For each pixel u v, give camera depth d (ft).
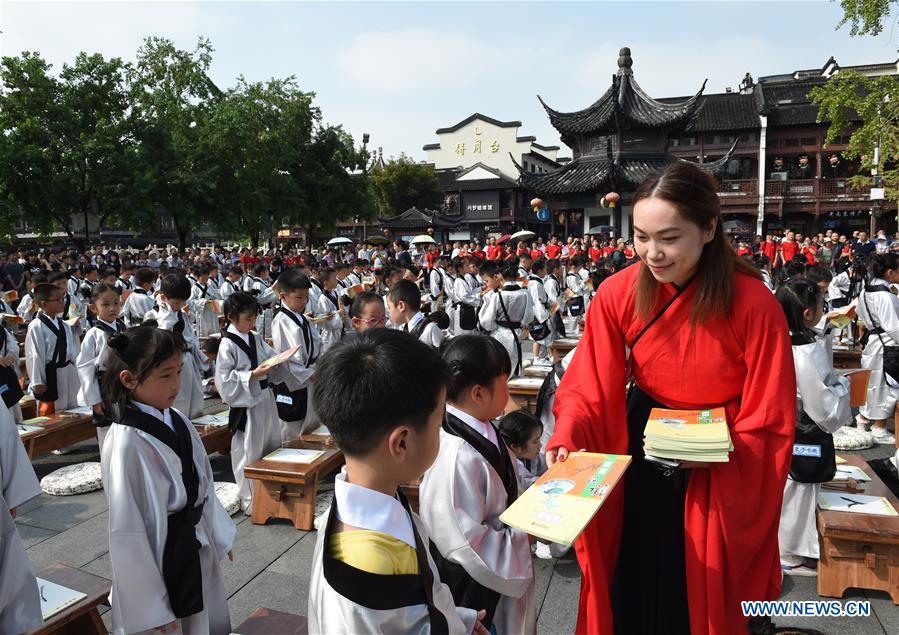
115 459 7.59
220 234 104.42
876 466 15.65
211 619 8.64
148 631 7.76
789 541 11.57
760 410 5.94
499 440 7.02
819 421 10.86
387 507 4.42
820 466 11.07
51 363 19.40
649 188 5.77
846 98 50.03
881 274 19.19
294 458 14.32
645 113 65.31
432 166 144.15
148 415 7.94
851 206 95.91
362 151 107.14
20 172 67.00
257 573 12.05
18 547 7.48
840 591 10.69
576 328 36.47
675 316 6.28
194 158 77.92
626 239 66.80
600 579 6.52
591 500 5.22
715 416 6.15
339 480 4.54
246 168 81.92
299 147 99.45
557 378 14.35
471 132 152.05
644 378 6.68
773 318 5.91
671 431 5.91
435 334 16.93
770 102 99.71
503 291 23.68
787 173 101.50
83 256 62.95
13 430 8.65
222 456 18.79
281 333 16.80
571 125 67.97
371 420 4.27
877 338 19.13
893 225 99.30
